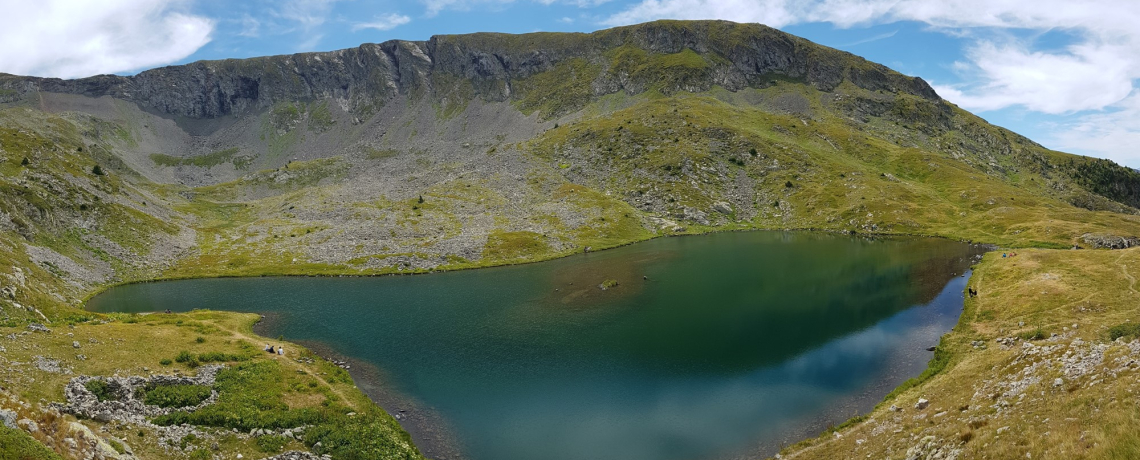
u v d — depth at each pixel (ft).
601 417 173.99
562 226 539.29
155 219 527.40
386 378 208.03
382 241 492.13
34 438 84.64
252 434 138.62
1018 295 249.55
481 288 350.23
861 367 202.39
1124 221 456.04
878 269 361.10
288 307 315.58
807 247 453.99
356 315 295.07
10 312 231.71
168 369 172.86
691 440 158.30
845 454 133.39
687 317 270.46
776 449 150.41
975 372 166.81
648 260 418.72
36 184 458.09
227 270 419.54
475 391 195.00
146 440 123.54
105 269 397.60
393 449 145.38
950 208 548.72
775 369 204.44
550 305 301.63
